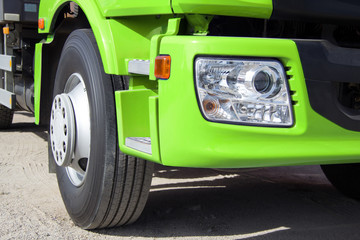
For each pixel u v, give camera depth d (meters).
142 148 2.46
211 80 2.19
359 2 2.54
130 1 2.59
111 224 2.92
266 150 2.21
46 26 3.63
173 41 2.26
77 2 3.04
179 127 2.23
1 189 3.85
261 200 3.64
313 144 2.25
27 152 5.23
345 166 3.66
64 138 3.00
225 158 2.19
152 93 2.67
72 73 3.08
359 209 3.48
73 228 3.02
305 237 2.91
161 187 3.94
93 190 2.78
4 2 5.00
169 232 2.95
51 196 3.68
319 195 3.82
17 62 5.28
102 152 2.72
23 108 5.45
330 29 2.57
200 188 3.92
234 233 2.95
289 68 2.22
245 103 2.21
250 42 2.18
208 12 2.35
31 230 2.96
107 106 2.72
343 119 2.29
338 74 2.28
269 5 2.41
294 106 2.22
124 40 2.68
